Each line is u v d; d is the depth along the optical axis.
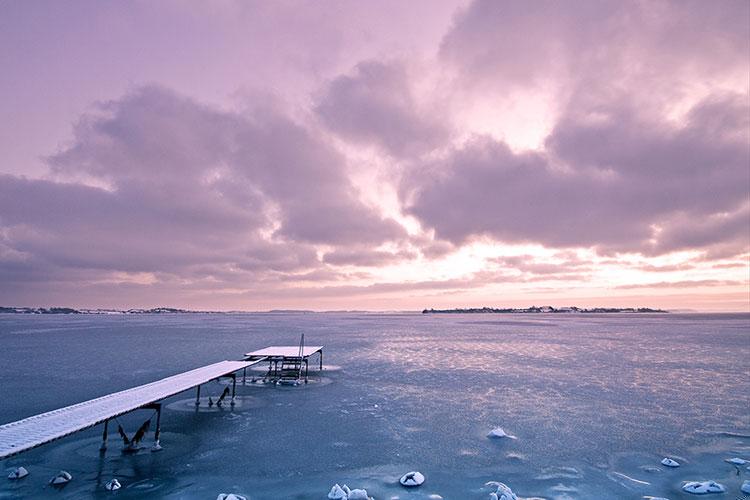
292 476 14.06
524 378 33.31
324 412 22.50
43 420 13.84
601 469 15.03
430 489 13.22
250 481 13.60
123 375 31.95
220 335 80.81
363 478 14.02
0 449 10.88
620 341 71.12
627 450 17.02
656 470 14.98
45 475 13.85
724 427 20.17
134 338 71.31
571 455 16.38
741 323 164.62
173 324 139.75
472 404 24.50
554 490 13.29
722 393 27.97
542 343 66.38
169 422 20.41
